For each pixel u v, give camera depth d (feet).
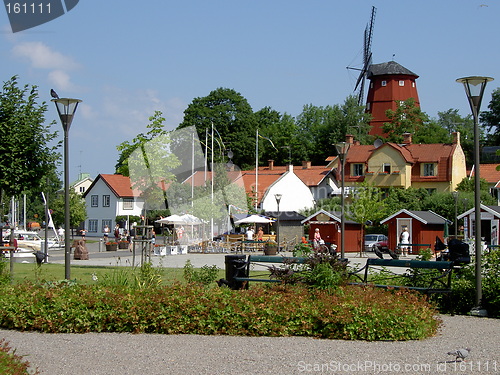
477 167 50.37
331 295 43.75
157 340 39.50
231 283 56.13
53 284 48.39
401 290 47.11
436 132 315.58
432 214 157.69
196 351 36.06
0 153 86.69
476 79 51.31
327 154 320.91
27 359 34.14
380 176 239.91
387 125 311.68
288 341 38.96
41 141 88.84
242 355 34.94
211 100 298.97
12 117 86.48
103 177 272.10
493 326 44.14
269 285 49.24
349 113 319.68
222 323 41.55
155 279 53.01
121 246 161.48
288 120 356.18
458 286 50.96
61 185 282.77
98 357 34.63
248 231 155.02
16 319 43.27
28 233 183.21
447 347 37.04
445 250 92.32
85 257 116.26
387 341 38.83
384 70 328.08
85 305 42.91
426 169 240.53
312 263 47.73
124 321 42.19
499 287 48.65
